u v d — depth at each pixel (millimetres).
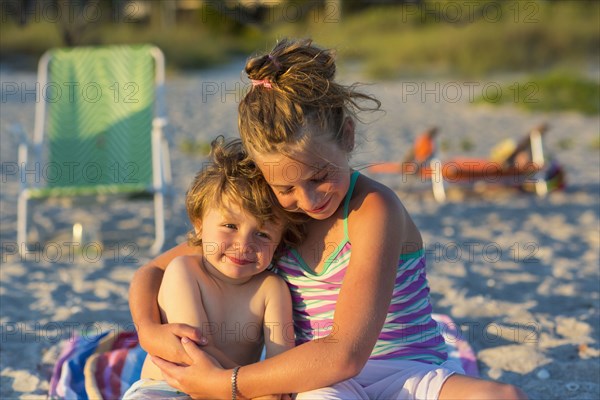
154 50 6250
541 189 6547
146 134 5918
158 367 2072
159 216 5000
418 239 2178
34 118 11195
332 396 1910
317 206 1992
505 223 5582
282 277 2221
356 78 17203
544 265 4480
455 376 1974
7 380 3039
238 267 2111
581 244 4977
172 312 2131
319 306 2135
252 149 1984
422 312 2170
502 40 18828
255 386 1934
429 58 18938
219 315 2152
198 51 20391
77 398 2789
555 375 3012
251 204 2057
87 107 6051
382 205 2041
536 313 3670
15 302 3893
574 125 11398
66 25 20094
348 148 2029
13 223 5664
